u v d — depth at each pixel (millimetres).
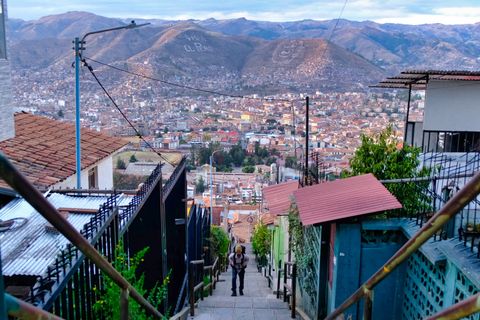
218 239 17281
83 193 6633
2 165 1320
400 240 5477
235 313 7984
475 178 1474
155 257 7238
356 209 5316
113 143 12125
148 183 6609
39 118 12602
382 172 6754
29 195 1497
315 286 6590
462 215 4707
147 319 4582
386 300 5480
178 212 10055
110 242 4566
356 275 5449
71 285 3438
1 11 5523
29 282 3805
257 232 20859
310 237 7195
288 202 8797
